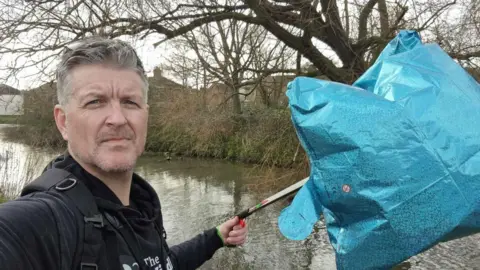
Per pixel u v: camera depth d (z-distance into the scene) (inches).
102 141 46.3
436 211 42.1
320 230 284.7
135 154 48.5
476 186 42.1
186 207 365.1
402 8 264.8
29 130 436.1
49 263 37.2
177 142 676.7
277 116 461.7
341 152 45.6
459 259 224.5
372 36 301.3
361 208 45.3
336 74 314.8
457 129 43.9
